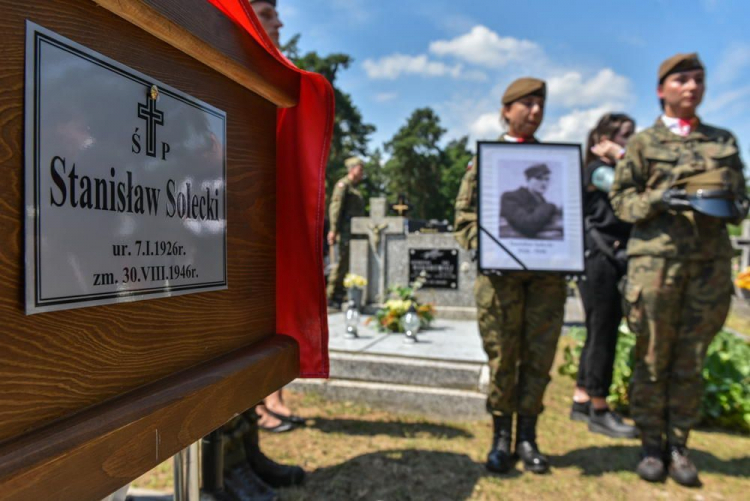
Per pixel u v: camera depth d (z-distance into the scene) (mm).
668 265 2709
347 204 7895
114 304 826
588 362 3553
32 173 686
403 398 3859
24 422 685
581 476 2861
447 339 4805
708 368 3910
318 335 1451
